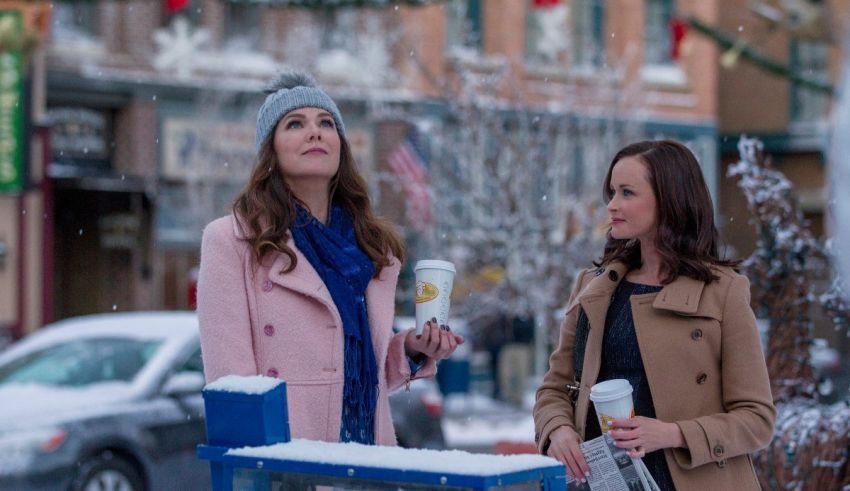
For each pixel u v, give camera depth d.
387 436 5.03
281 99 5.10
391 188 28.61
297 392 4.76
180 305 29.06
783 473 6.86
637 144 5.06
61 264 29.50
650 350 4.80
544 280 18.64
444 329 4.93
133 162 28.39
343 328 4.86
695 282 4.84
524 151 20.08
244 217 4.91
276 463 3.80
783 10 26.00
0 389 12.03
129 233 28.80
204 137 28.45
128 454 11.45
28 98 25.69
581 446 4.73
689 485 4.68
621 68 28.42
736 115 44.19
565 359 5.27
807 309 7.46
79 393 11.80
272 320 4.80
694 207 4.92
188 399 12.03
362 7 15.73
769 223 7.48
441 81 21.50
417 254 22.41
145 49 28.80
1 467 10.88
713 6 37.56
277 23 30.33
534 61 33.00
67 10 28.17
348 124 29.72
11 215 26.69
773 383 7.36
